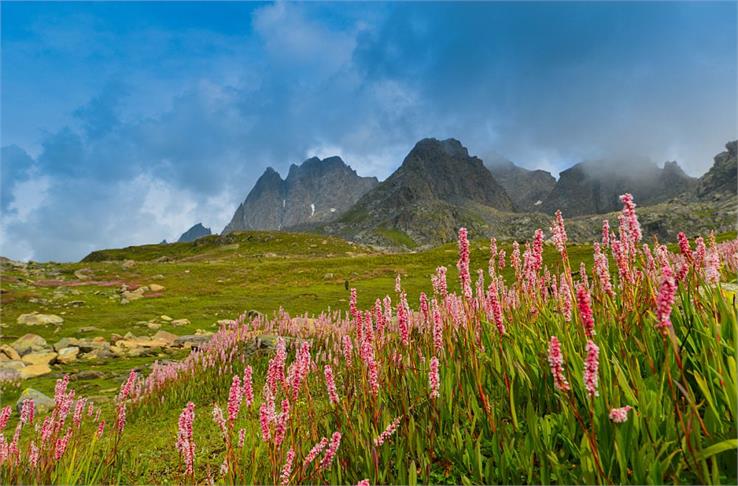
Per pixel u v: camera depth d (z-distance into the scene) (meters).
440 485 3.98
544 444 3.64
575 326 4.76
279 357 4.70
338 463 4.20
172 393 12.62
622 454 3.06
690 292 4.46
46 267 79.06
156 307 44.38
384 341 6.25
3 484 5.80
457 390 4.83
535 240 5.37
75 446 6.55
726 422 3.25
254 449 4.88
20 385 18.23
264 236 163.75
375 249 164.38
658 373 3.79
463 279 5.11
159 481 6.71
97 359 24.11
